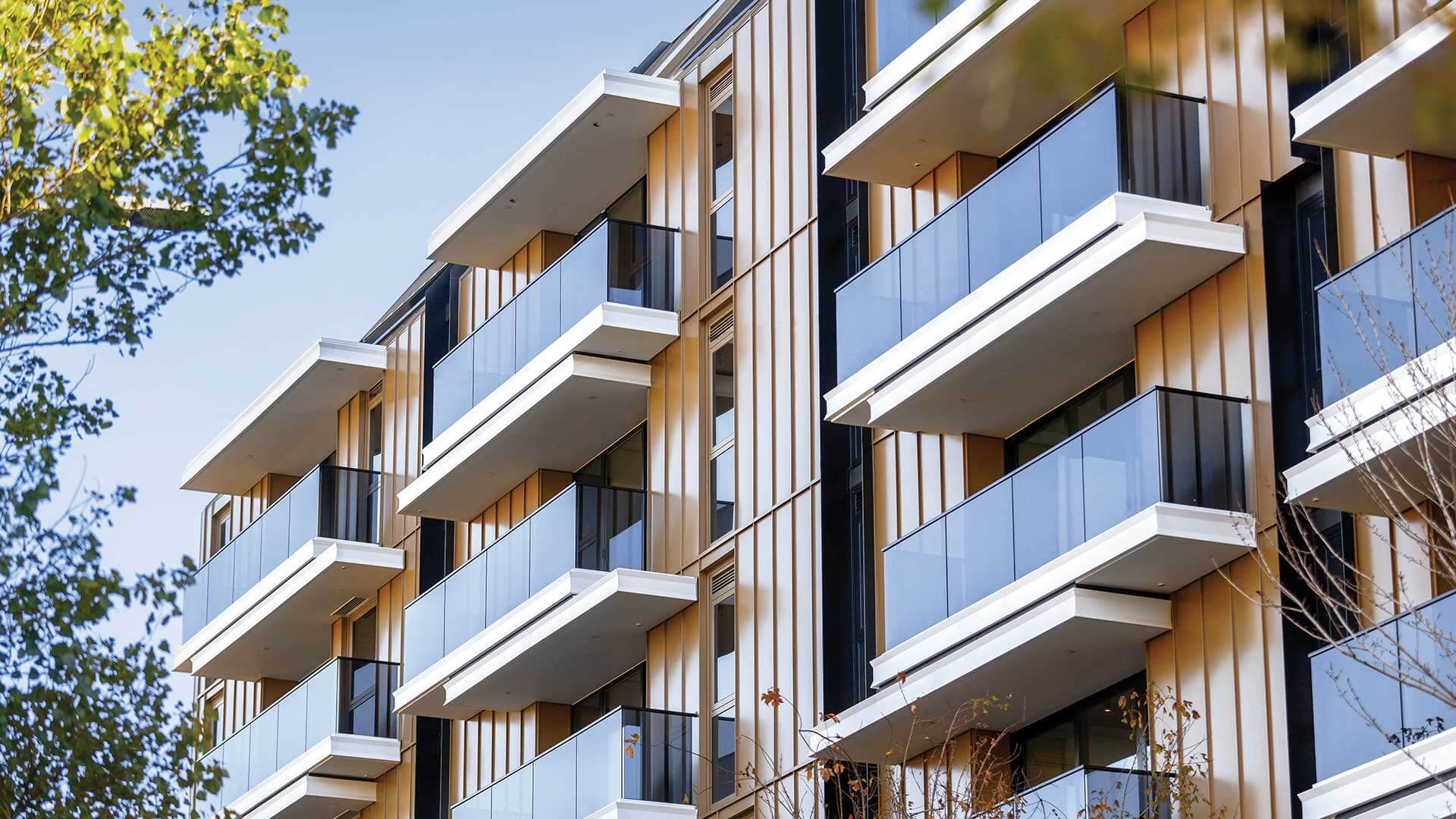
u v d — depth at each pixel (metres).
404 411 30.61
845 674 20.62
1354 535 15.77
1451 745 13.75
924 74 19.41
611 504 24.08
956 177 20.62
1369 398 14.80
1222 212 17.23
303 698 29.97
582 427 25.59
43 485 14.71
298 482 31.86
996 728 19.61
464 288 29.88
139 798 14.66
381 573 29.98
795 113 22.69
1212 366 17.16
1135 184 17.39
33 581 14.63
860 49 22.31
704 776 22.16
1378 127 15.43
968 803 17.86
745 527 22.19
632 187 26.67
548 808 23.59
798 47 22.86
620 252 24.31
